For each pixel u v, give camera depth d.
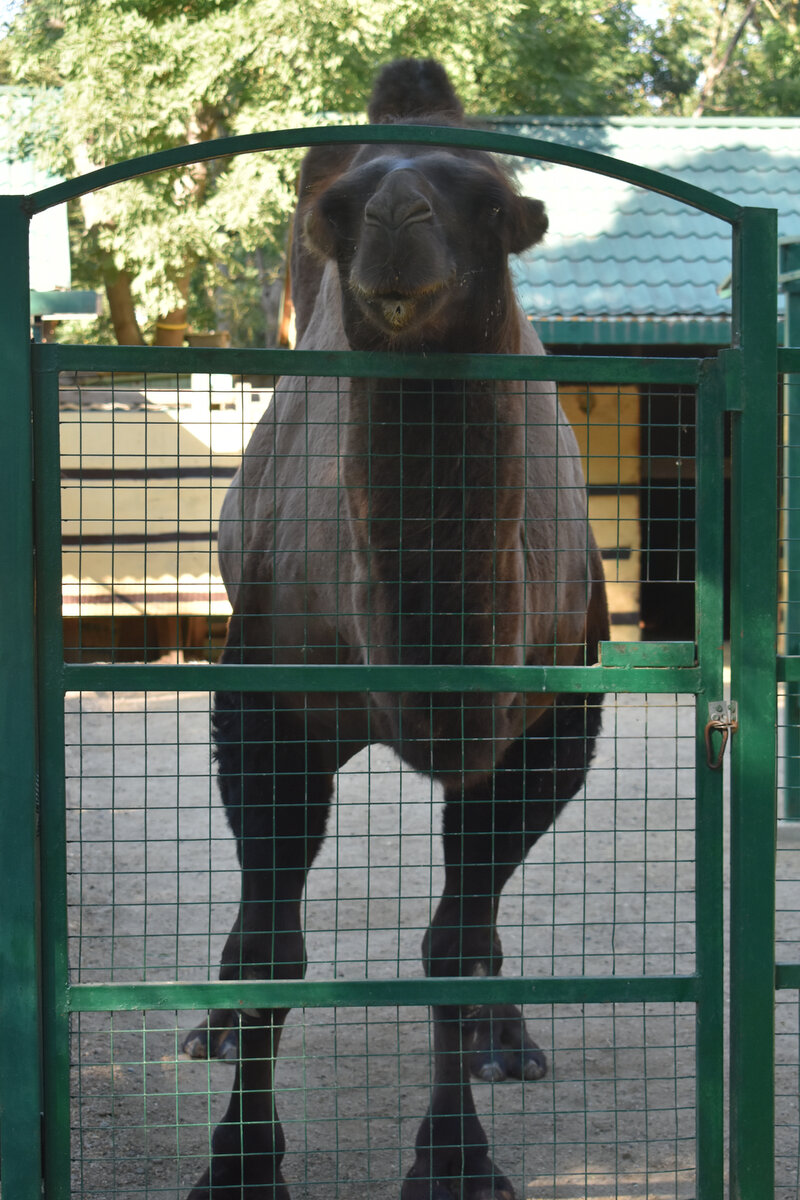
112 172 2.49
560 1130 3.83
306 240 3.03
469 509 2.81
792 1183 3.42
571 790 3.76
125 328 21.56
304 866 3.50
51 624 2.58
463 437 2.75
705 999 2.75
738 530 2.74
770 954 2.74
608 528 12.52
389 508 2.82
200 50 15.37
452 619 2.83
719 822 2.75
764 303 2.70
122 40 15.62
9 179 16.53
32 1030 2.57
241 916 3.43
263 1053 3.24
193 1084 4.21
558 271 12.56
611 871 6.60
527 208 3.00
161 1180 3.53
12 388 2.54
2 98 16.50
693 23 31.70
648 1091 4.13
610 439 12.34
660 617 12.79
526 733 3.71
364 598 2.98
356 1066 4.38
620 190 13.84
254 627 3.87
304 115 15.44
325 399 3.49
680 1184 3.46
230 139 2.46
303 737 3.51
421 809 7.89
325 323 3.59
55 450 2.59
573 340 11.82
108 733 10.01
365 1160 3.67
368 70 15.76
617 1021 4.74
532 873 6.56
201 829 7.37
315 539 3.43
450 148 2.93
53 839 2.59
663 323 11.80
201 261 22.56
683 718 10.41
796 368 2.75
